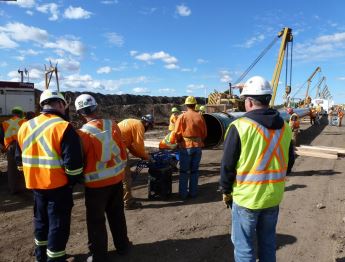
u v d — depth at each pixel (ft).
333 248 16.25
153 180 23.50
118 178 14.61
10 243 16.93
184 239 17.33
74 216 20.52
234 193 10.80
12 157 24.75
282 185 10.77
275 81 72.79
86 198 14.28
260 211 10.69
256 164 10.36
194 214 20.84
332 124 101.14
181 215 20.66
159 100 197.26
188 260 15.20
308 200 23.58
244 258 10.76
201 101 149.79
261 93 10.45
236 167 10.64
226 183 10.69
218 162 38.11
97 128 14.12
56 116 13.21
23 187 25.53
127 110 137.90
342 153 41.93
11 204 23.00
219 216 20.52
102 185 14.05
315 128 88.58
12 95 40.50
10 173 24.99
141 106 145.28
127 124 20.74
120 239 15.40
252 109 10.70
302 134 71.92
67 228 13.34
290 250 16.08
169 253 15.83
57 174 12.85
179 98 212.43
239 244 10.84
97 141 13.91
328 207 22.08
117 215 15.28
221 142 27.66
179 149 23.68
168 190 23.89
